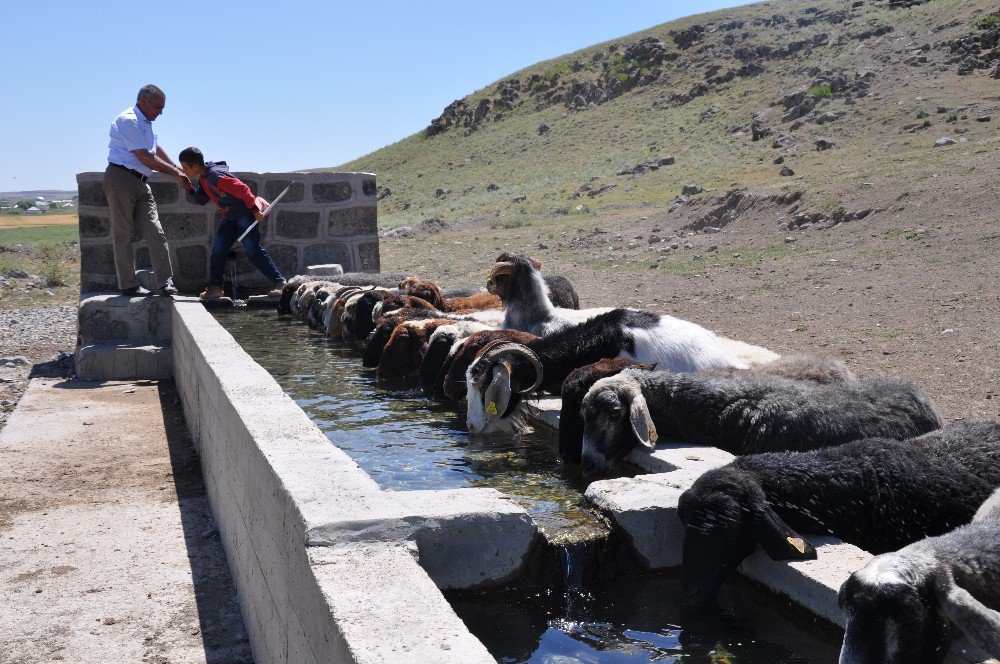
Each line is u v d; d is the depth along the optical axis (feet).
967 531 11.89
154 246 41.60
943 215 70.90
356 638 9.34
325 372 33.12
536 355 24.79
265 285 51.67
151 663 15.52
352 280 45.37
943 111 158.92
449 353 27.94
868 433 18.40
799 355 23.15
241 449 17.34
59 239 138.10
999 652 10.02
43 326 60.13
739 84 263.08
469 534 13.69
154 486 25.21
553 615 14.29
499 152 299.79
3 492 24.67
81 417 33.32
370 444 23.29
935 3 250.98
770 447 18.67
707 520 14.21
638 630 13.67
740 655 12.75
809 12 313.53
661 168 187.21
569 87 346.74
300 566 12.22
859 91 191.83
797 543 13.65
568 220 135.95
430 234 140.67
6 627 16.79
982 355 32.53
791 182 105.29
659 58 328.49
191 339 29.25
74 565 19.69
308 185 52.44
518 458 21.85
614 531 15.20
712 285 59.82
